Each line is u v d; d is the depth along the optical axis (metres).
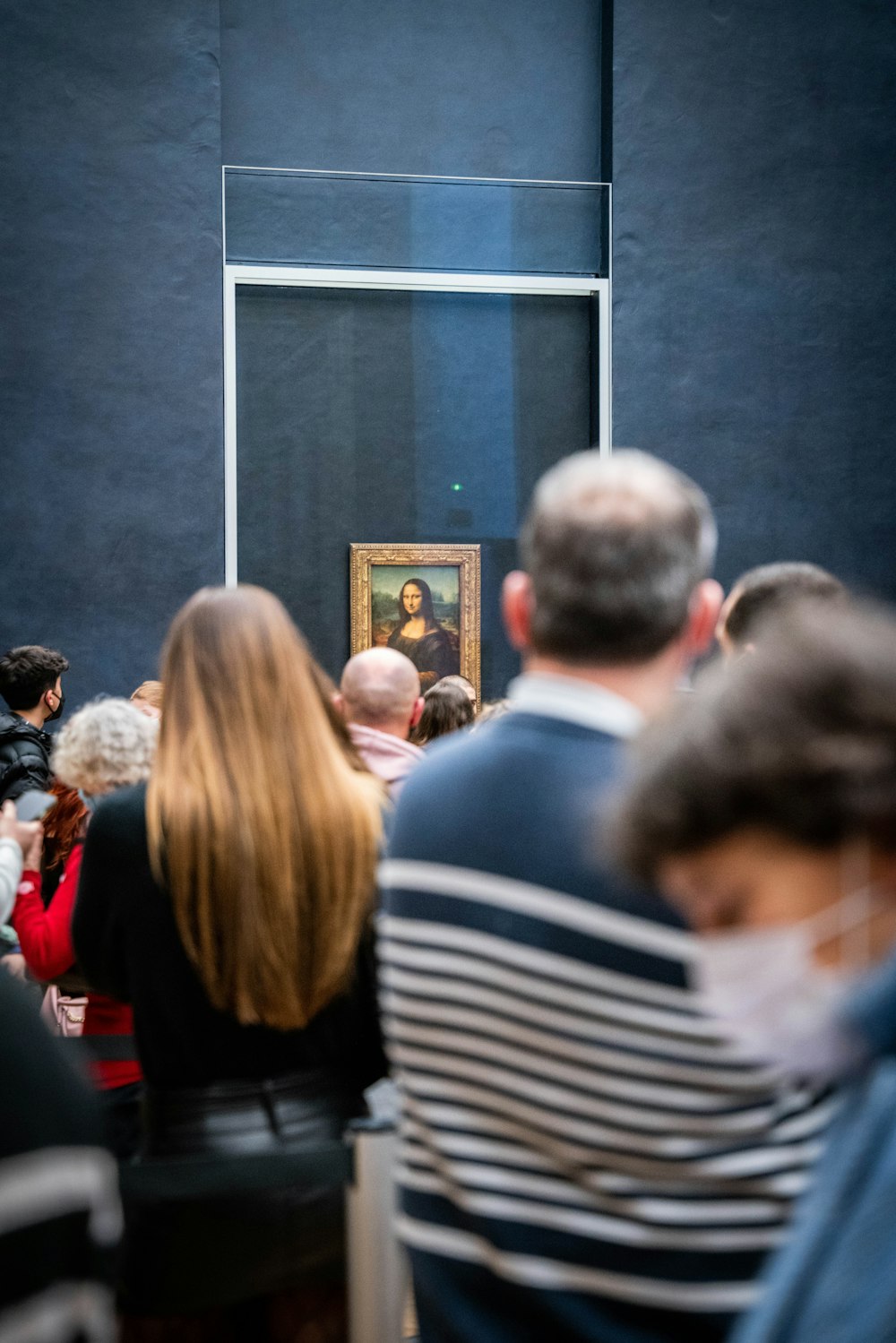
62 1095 1.10
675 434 10.61
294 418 10.09
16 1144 1.06
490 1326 1.64
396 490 10.23
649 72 10.62
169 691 2.48
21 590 9.61
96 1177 1.11
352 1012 2.49
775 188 10.80
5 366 9.62
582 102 10.82
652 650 1.71
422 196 10.18
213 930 2.37
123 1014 3.44
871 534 10.96
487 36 10.69
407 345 10.26
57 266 9.68
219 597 2.52
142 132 9.80
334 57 10.49
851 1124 1.01
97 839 2.46
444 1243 1.70
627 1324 1.58
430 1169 1.73
